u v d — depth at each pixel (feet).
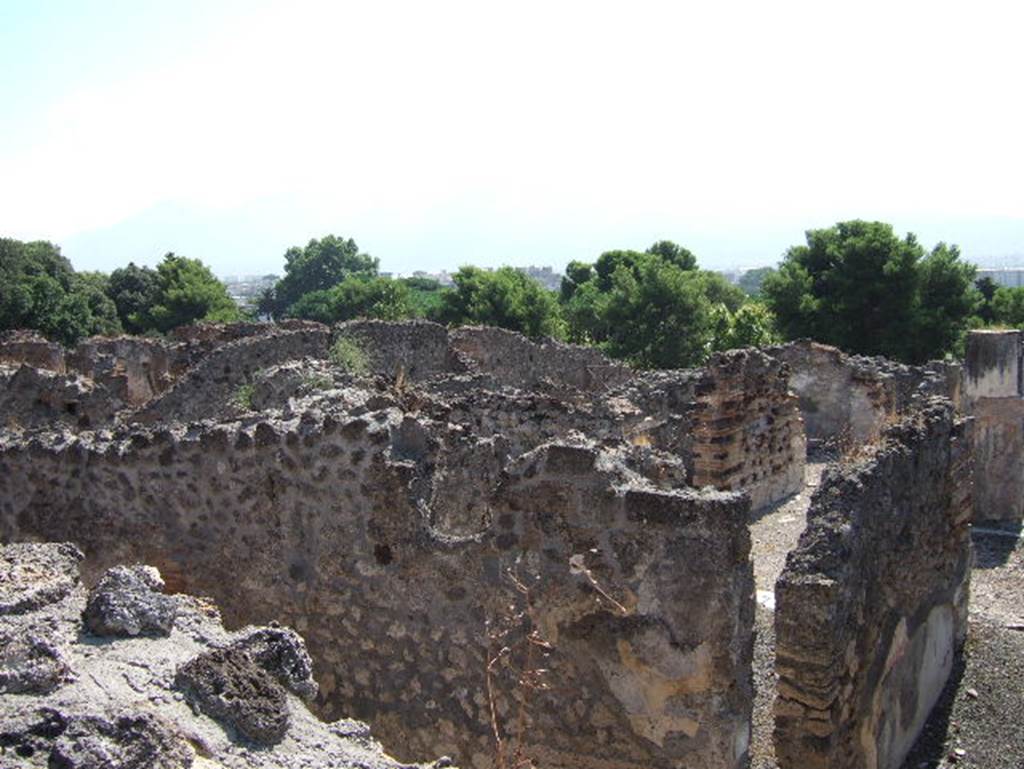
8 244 172.24
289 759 15.42
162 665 16.93
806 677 26.89
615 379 99.55
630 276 148.97
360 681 27.58
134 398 84.28
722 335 138.82
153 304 219.41
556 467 24.20
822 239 147.95
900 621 33.76
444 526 32.53
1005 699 37.86
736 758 22.89
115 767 12.85
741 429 64.03
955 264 139.54
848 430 79.41
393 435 27.17
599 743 24.20
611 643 23.79
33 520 32.22
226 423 30.27
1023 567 53.11
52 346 80.18
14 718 13.91
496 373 96.43
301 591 28.30
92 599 18.51
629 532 23.34
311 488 27.89
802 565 27.58
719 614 22.44
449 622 26.03
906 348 137.59
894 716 33.37
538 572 24.62
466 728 25.99
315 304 252.83
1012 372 60.90
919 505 36.09
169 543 30.27
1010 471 61.41
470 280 174.50
